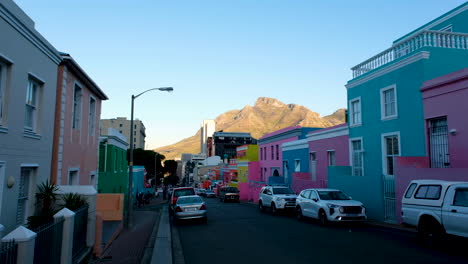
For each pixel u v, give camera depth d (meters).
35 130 11.32
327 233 13.64
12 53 9.34
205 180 91.06
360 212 15.17
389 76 18.00
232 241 12.73
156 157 79.06
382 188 16.75
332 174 21.52
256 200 37.88
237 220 19.77
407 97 16.66
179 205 18.80
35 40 10.62
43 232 6.20
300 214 18.36
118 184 29.81
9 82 9.29
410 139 16.39
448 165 14.39
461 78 13.58
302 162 29.48
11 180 9.30
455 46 16.53
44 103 11.64
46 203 10.37
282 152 34.53
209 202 42.50
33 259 5.46
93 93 18.30
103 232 14.87
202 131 163.25
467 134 13.39
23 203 10.73
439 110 14.75
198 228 17.00
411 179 14.48
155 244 12.48
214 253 10.63
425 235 10.52
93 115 18.78
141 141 117.75
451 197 9.59
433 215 10.05
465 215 8.93
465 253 9.42
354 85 21.34
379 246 10.66
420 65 15.88
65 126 13.66
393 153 17.78
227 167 63.72
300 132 31.86
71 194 10.38
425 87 15.46
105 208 21.05
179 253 10.88
